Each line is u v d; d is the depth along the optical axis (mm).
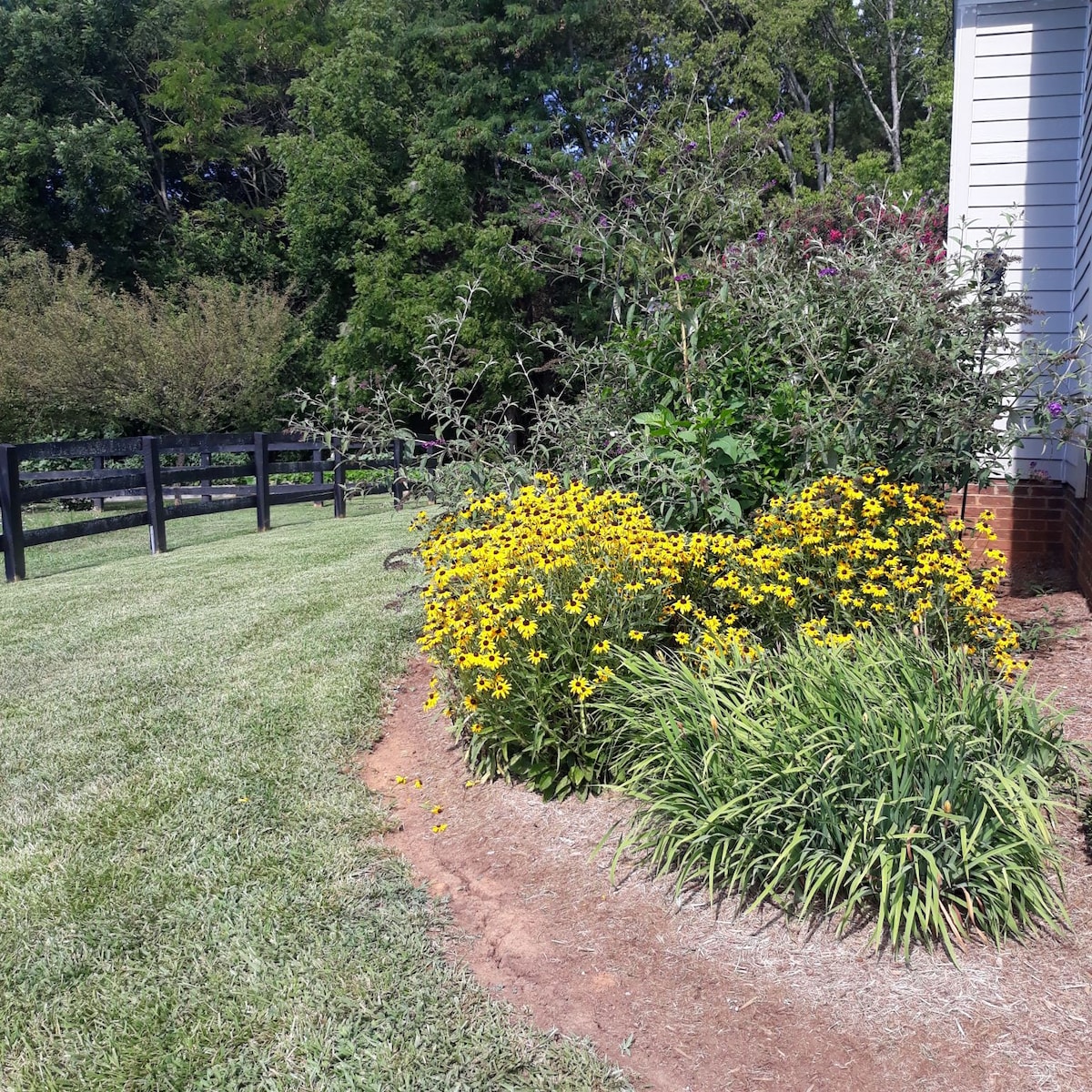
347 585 6816
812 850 2656
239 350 17688
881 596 3662
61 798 3602
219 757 3900
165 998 2471
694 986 2438
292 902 2879
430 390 5652
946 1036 2170
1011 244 6141
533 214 5602
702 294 4895
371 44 19766
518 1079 2182
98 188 22438
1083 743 3107
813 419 4387
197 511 10102
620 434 4781
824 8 23781
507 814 3408
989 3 6000
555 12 18594
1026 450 6008
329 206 19625
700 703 3031
